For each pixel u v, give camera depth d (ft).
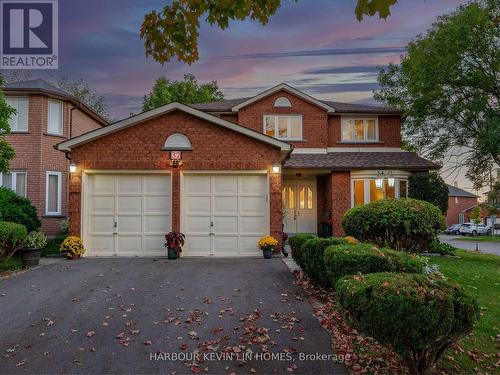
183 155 41.98
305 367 16.88
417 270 20.51
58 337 19.85
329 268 22.74
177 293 27.32
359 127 66.95
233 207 42.29
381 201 40.09
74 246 40.27
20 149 56.18
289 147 42.24
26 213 45.68
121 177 42.22
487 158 58.65
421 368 15.07
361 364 17.08
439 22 62.75
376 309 14.02
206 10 15.84
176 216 41.42
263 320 22.13
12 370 16.55
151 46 16.62
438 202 58.65
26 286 29.19
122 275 32.53
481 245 90.74
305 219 65.98
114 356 17.84
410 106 68.80
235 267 35.70
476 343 19.84
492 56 59.06
